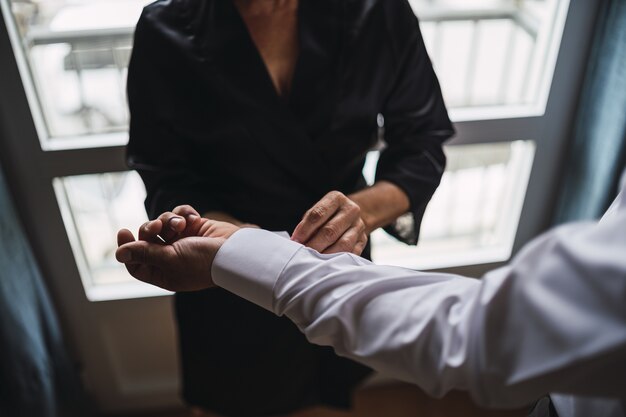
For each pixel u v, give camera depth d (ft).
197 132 2.92
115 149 4.02
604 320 1.32
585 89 4.06
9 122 3.81
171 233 2.34
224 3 2.80
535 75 4.33
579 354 1.34
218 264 1.99
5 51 3.55
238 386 3.67
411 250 5.01
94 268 4.74
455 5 4.14
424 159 3.17
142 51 2.87
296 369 3.63
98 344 4.86
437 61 4.35
